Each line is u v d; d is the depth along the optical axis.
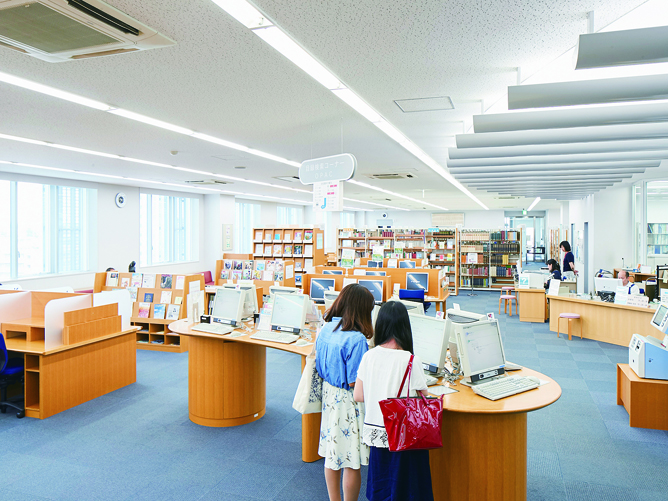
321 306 5.34
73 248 10.71
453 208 23.75
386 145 6.79
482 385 2.67
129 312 5.41
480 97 4.35
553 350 6.74
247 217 18.00
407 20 2.71
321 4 2.51
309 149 7.12
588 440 3.75
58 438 3.80
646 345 4.05
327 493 2.96
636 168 7.11
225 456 3.48
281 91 4.20
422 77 3.77
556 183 8.94
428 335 2.96
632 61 2.40
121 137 6.15
